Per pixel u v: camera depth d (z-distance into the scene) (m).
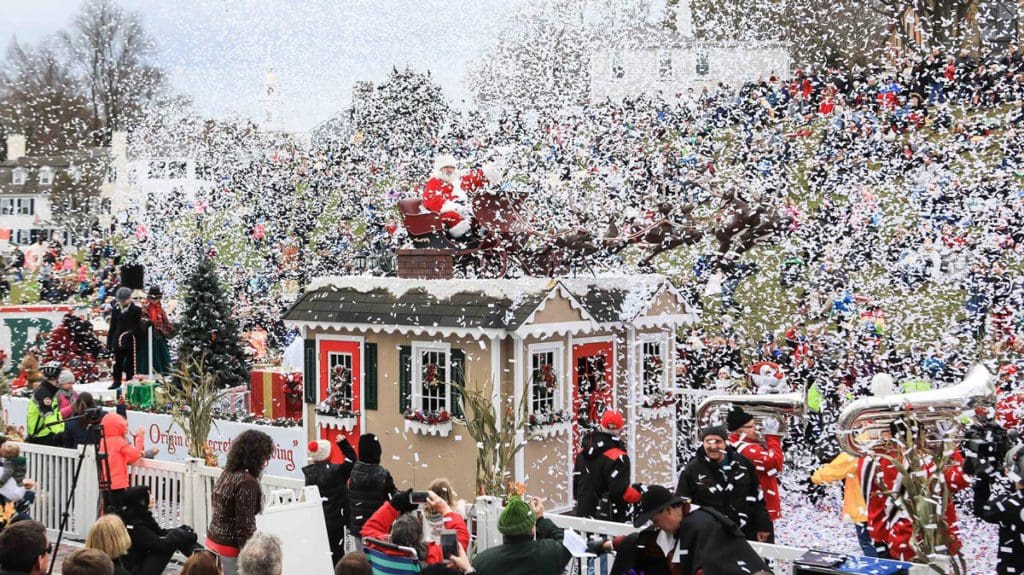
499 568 7.03
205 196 30.03
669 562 6.91
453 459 12.48
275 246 25.28
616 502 9.95
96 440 10.28
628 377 13.41
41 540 6.13
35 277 30.33
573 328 12.52
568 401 12.66
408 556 7.98
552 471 12.52
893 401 8.79
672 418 14.05
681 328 17.98
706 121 23.44
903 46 23.86
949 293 16.98
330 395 13.59
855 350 15.30
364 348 13.31
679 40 27.22
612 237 14.73
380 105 27.28
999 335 14.62
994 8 21.88
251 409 17.14
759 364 14.46
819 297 17.23
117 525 7.70
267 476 10.81
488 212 13.98
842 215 19.08
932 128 20.83
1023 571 7.85
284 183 27.25
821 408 13.49
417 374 12.84
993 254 16.91
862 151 20.86
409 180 25.83
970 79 20.58
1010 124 19.67
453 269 14.06
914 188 19.52
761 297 18.61
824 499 12.95
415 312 12.75
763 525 8.55
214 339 19.08
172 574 10.74
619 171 21.81
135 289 18.70
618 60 26.91
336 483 10.40
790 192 21.12
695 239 15.00
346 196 26.22
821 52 26.45
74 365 20.61
